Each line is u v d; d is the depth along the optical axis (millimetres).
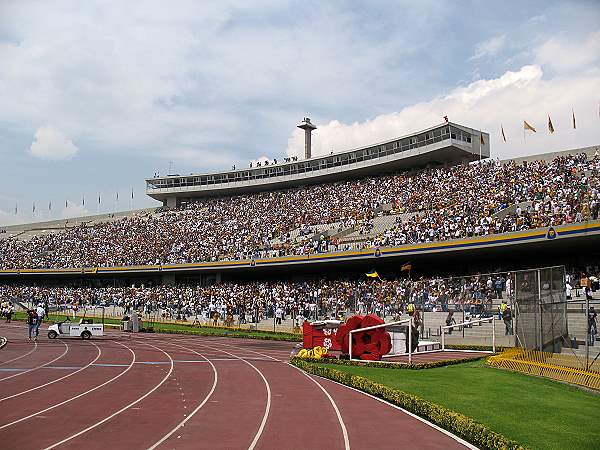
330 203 60594
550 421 10992
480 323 24672
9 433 10898
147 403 14047
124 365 22203
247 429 11336
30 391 15781
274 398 14914
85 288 68875
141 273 65562
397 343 23922
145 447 9961
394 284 33125
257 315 43938
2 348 29125
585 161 42219
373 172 67375
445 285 27531
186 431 11133
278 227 59625
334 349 24422
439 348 25906
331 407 13695
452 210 43562
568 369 15547
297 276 57625
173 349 29547
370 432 11148
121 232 75250
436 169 55781
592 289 28328
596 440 9656
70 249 74312
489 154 61062
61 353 26812
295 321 40438
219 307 48094
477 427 10211
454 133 56969
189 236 66125
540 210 36000
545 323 18328
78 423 11773
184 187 82250
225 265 55250
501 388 14711
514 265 43406
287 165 72688
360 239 47781
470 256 42375
